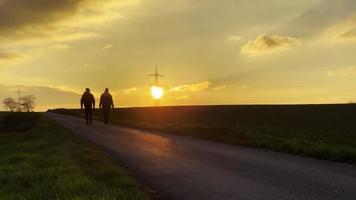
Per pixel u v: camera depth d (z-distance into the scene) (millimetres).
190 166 15367
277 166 15188
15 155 22188
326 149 17391
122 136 27422
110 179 12453
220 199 10539
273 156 17828
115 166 14812
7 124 64125
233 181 12578
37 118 63875
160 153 18953
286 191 11188
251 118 52688
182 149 20375
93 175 13211
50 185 12008
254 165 15453
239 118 53344
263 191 11242
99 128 34781
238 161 16438
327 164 15633
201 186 12016
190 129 28719
